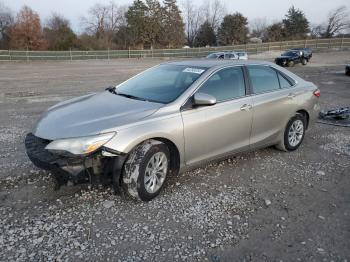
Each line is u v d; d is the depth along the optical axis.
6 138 5.94
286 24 77.81
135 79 4.96
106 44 61.88
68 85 15.38
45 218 3.30
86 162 3.29
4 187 3.92
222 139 4.33
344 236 3.16
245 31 71.88
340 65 30.00
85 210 3.47
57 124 3.57
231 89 4.46
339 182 4.37
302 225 3.33
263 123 4.86
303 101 5.46
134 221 3.31
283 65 28.89
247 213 3.53
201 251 2.89
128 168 3.47
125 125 3.45
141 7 67.00
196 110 3.99
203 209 3.58
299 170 4.75
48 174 4.28
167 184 4.14
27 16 53.75
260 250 2.93
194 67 4.56
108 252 2.84
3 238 2.96
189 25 80.19
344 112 8.09
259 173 4.59
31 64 35.12
